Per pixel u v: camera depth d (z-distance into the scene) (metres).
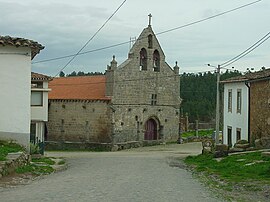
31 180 15.77
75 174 18.84
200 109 95.44
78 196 11.97
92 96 57.62
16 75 21.88
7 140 21.78
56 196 11.89
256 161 21.86
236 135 36.31
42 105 36.75
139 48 59.84
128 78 58.06
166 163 27.56
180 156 36.50
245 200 12.38
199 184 15.89
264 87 29.70
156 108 62.09
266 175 17.67
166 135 63.41
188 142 65.81
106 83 56.62
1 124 21.73
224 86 40.00
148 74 60.94
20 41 21.48
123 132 57.25
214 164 24.02
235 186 15.28
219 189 14.56
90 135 57.28
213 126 86.19
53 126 60.06
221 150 28.53
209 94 104.19
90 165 24.91
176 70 64.69
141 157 34.47
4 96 21.75
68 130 58.88
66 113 59.12
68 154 41.56
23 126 21.98
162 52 62.97
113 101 55.94
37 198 11.52
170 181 16.52
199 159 29.42
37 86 37.16
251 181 16.20
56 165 23.53
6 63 21.73
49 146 57.06
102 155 38.91
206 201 11.88
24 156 19.72
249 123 32.62
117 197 11.95
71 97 58.81
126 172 20.19
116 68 56.34
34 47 21.92
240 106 35.47
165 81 63.31
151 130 62.28
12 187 13.76
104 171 20.72
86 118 57.59
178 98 65.00
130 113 58.38
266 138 28.30
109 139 55.75
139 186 14.51
